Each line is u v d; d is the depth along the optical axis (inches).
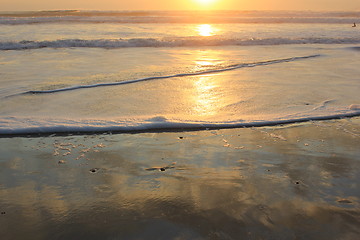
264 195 86.3
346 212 77.6
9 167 103.0
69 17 909.2
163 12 1363.2
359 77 238.2
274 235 69.5
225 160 109.2
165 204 82.1
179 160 109.3
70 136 129.9
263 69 272.1
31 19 826.8
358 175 97.6
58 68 275.3
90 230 71.7
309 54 357.1
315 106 167.9
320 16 1190.3
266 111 160.6
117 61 313.3
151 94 192.4
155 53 369.7
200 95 190.9
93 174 99.2
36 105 169.5
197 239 68.7
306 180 94.7
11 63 297.1
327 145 121.3
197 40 451.8
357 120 148.1
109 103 173.8
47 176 97.4
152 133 133.9
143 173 99.9
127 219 75.7
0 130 131.0
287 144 122.6
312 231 70.5
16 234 70.1
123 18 917.8
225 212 78.4
